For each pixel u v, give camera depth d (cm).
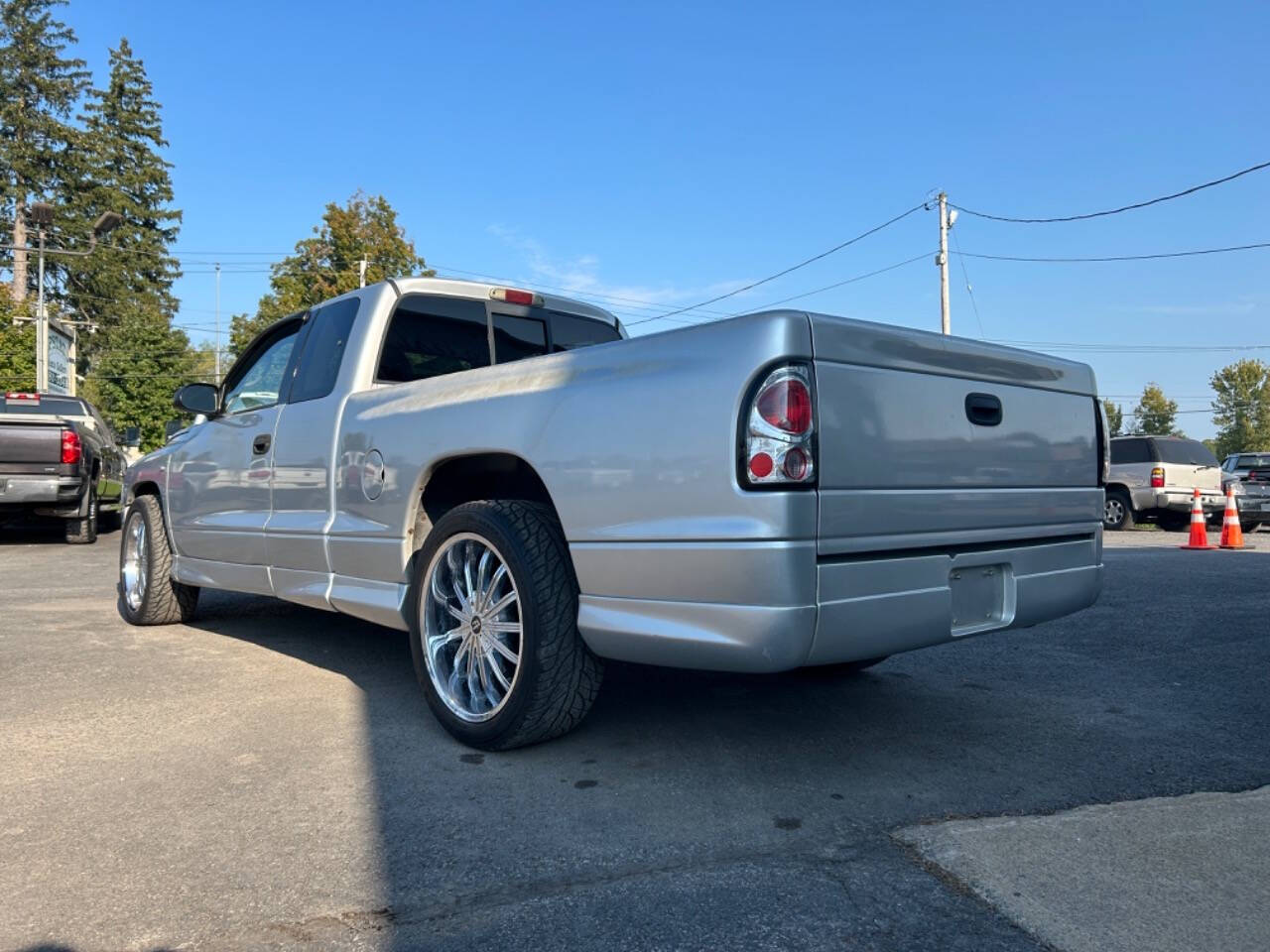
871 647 283
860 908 229
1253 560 1030
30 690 434
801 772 328
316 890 240
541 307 515
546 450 318
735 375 269
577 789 309
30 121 4806
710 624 272
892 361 293
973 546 322
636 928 221
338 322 461
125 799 300
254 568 486
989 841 266
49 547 1184
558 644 321
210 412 546
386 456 389
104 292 5138
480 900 234
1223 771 333
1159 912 227
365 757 342
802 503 262
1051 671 489
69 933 218
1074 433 373
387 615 388
